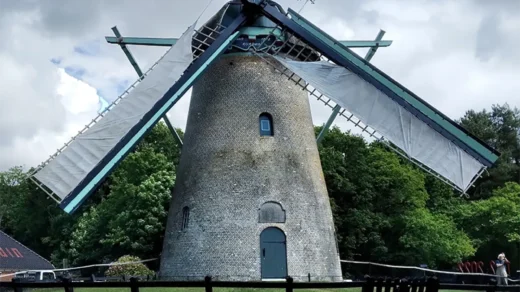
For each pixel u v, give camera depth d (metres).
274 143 24.38
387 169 45.28
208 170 24.16
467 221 47.97
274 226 23.14
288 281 9.62
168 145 50.09
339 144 46.47
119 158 20.52
